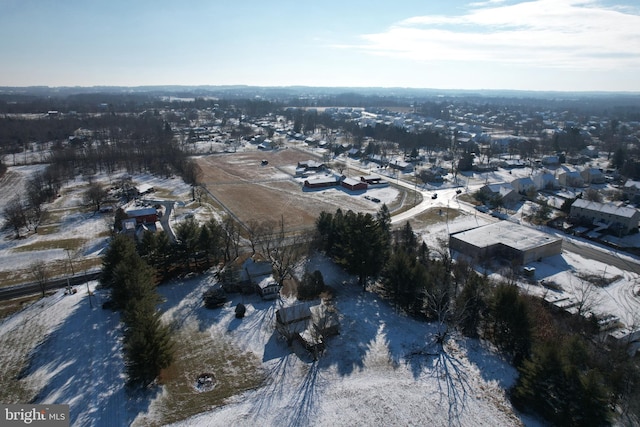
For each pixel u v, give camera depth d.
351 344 53.00
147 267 61.31
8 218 94.75
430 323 58.84
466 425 40.75
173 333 54.34
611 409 39.41
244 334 54.59
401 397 44.06
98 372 46.88
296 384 45.78
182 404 42.59
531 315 51.47
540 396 41.41
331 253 78.50
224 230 81.69
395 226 98.25
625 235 92.88
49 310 59.47
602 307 63.44
